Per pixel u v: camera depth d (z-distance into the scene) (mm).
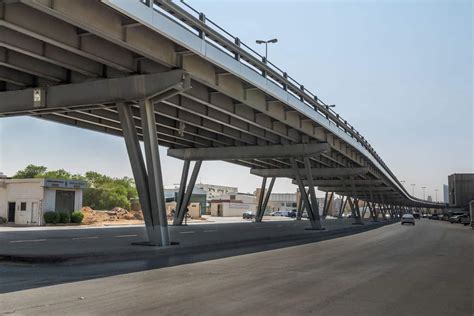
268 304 9000
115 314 8047
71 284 11242
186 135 42000
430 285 11570
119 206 74125
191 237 28547
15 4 15453
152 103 21562
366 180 85750
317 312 8398
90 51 18609
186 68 21812
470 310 8805
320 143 42562
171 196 101375
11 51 19672
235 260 17125
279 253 20219
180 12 19297
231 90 26469
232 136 40062
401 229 49656
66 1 15180
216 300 9328
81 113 31391
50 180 43594
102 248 19391
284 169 66000
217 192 164375
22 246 20328
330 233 38531
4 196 45219
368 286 11250
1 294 9883
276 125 37656
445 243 27516
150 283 11438
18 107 22859
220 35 22469
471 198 111250
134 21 17531
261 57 27188
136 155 21672
